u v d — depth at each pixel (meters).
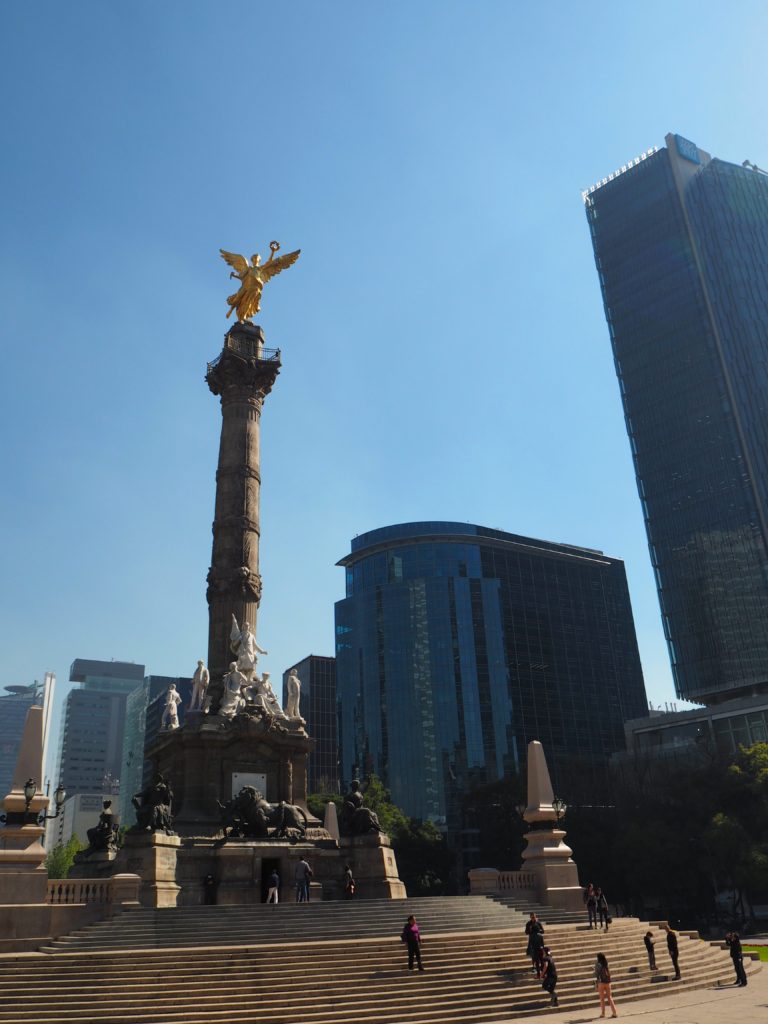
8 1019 23.55
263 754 50.84
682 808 84.81
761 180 193.12
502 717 167.25
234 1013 24.42
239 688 52.72
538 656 179.25
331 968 27.88
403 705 168.12
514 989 28.19
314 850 45.28
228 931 31.81
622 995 30.08
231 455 61.09
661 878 80.12
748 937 71.25
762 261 181.88
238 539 58.44
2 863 33.84
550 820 47.16
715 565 164.88
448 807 157.62
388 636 175.00
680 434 177.12
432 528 181.88
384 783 164.25
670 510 175.25
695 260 184.00
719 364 174.25
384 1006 25.92
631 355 190.50
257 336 65.88
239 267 69.31
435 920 35.47
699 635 164.00
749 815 80.12
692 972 34.62
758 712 136.00
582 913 41.94
